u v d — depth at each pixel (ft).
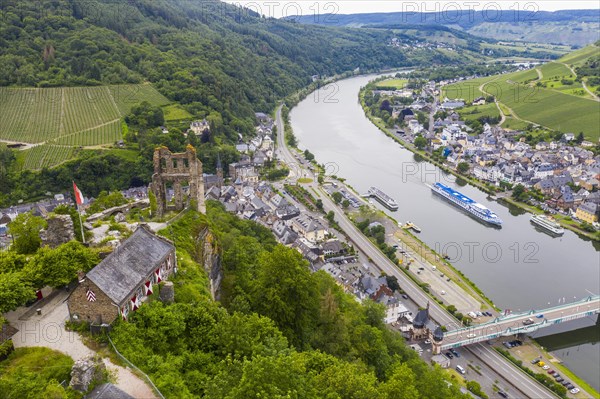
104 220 395.55
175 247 337.31
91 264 283.79
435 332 525.34
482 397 461.37
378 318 470.39
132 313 253.24
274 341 271.08
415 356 440.45
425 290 642.63
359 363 348.38
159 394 209.26
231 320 264.93
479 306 615.57
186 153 407.23
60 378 212.64
